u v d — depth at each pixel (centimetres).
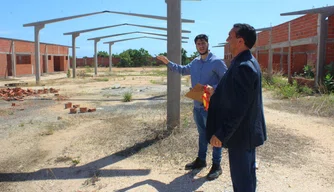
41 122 778
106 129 686
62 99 1209
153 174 443
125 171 455
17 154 541
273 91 1335
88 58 6544
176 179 424
